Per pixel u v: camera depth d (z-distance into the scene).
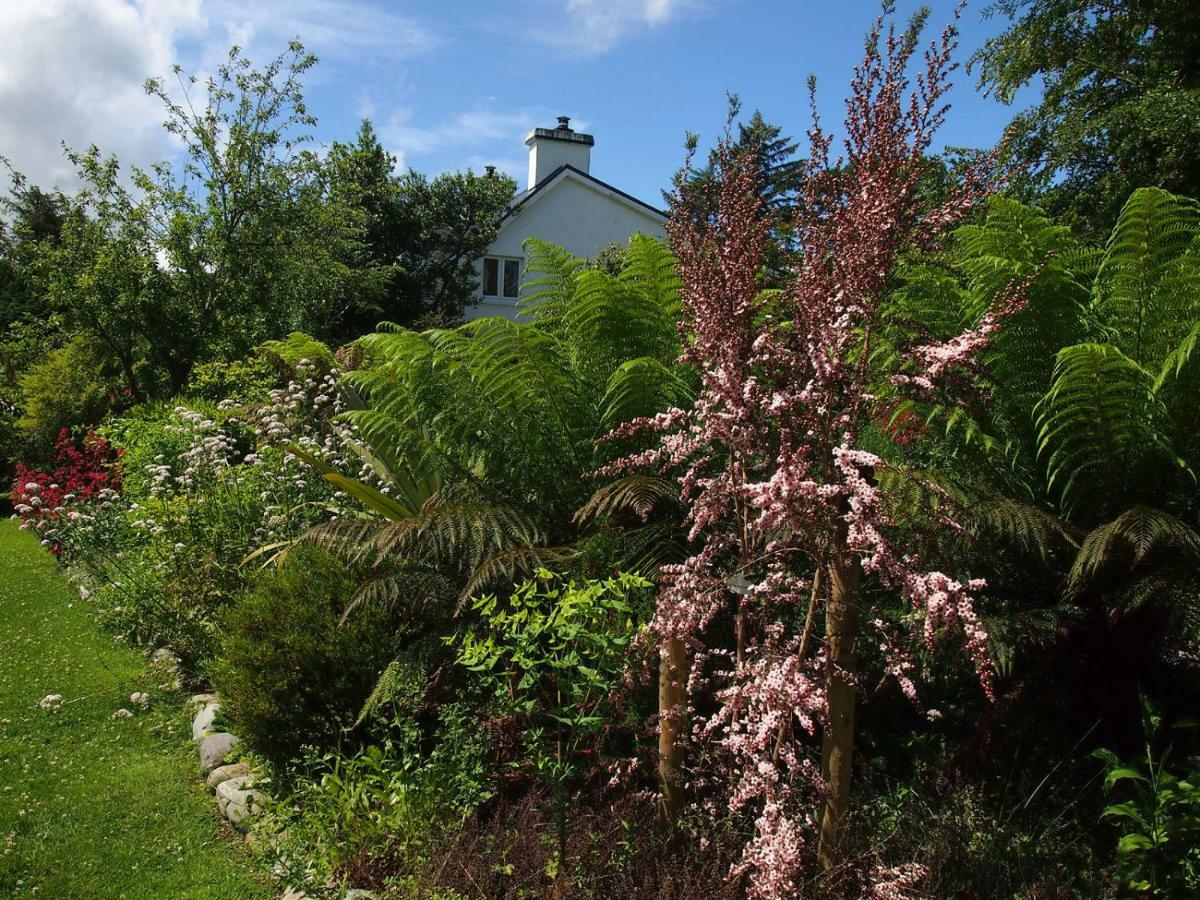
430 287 20.31
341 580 4.07
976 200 2.39
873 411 2.41
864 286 2.23
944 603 1.94
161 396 13.36
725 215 2.49
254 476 6.41
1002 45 7.32
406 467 5.09
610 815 2.89
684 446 2.61
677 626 2.42
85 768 4.24
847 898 2.40
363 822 3.07
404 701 3.59
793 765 2.25
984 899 2.46
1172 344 3.27
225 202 14.21
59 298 13.11
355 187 16.02
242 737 3.84
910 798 2.84
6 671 5.65
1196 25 6.46
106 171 13.36
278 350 7.70
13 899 3.15
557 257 4.76
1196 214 4.82
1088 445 3.24
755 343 2.36
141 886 3.22
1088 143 6.79
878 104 2.24
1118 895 2.55
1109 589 3.20
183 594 5.51
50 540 7.06
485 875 2.73
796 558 3.22
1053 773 3.03
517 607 3.36
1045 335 3.43
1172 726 2.99
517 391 4.19
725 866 2.60
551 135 20.95
